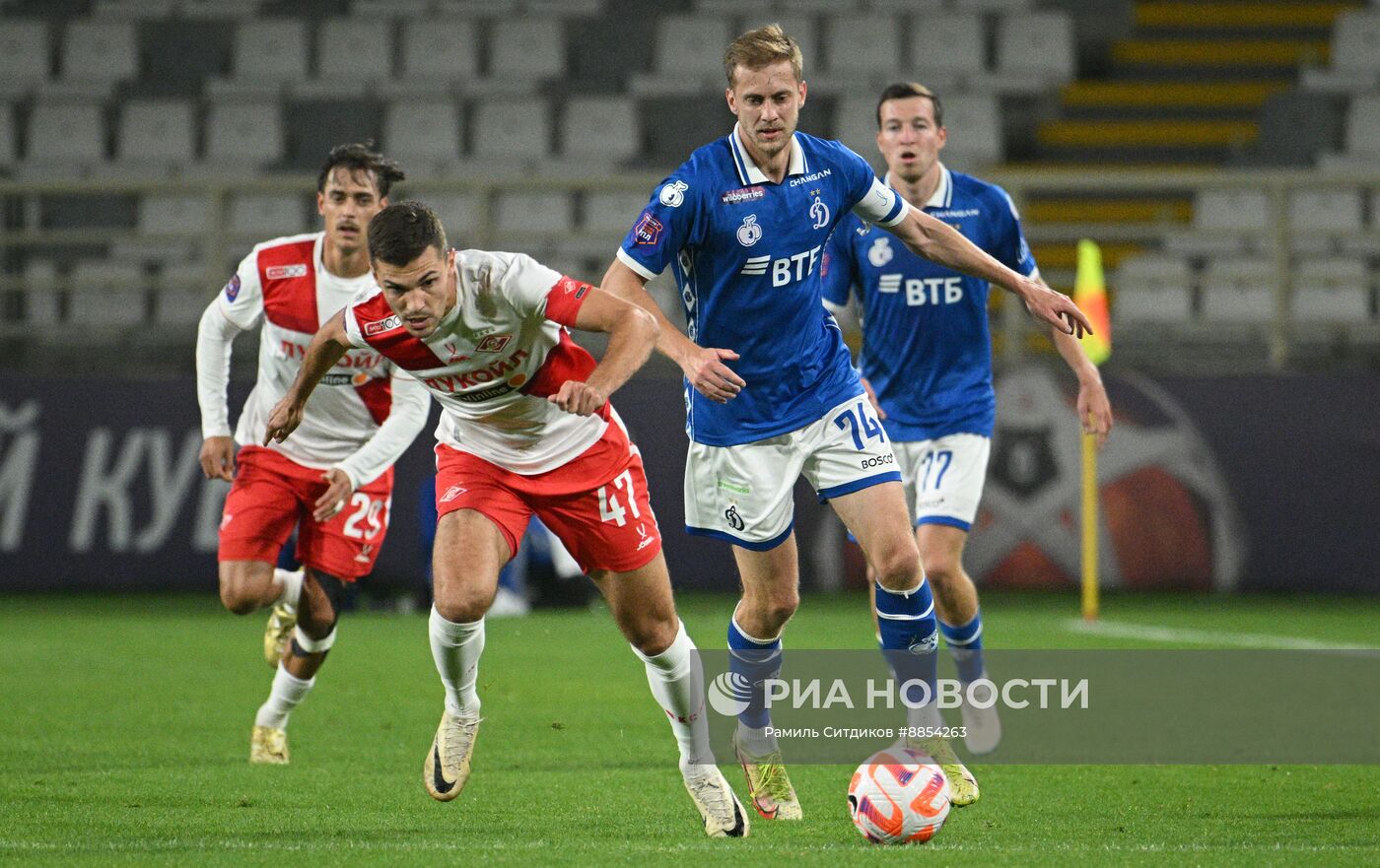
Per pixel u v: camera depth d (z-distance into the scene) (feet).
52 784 59.62
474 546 51.47
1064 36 224.74
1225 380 152.25
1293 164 208.44
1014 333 157.89
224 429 70.08
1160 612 137.80
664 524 149.07
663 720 78.38
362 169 67.82
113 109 209.26
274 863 44.19
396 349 51.16
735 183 54.13
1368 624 127.95
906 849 46.55
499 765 65.57
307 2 229.66
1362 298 183.93
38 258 190.60
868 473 56.34
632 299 53.16
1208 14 238.89
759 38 53.16
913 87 70.38
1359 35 222.07
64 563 149.18
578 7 229.04
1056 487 151.23
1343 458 150.71
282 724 66.80
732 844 47.83
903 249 69.51
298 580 74.38
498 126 208.54
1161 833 50.57
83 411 151.64
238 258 193.16
